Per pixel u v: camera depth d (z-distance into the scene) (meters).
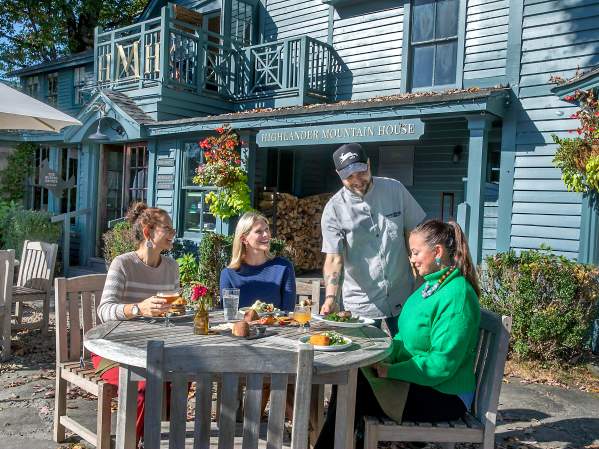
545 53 8.02
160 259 4.09
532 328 6.12
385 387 3.11
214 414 4.29
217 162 9.57
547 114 7.87
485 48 8.81
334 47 11.12
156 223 3.91
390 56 10.32
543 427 4.57
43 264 7.23
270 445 2.25
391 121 7.93
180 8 12.60
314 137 8.66
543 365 6.17
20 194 15.18
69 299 4.11
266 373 2.22
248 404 2.24
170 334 3.14
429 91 9.73
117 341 2.94
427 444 4.12
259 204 11.27
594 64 7.62
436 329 3.04
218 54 12.02
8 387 5.14
